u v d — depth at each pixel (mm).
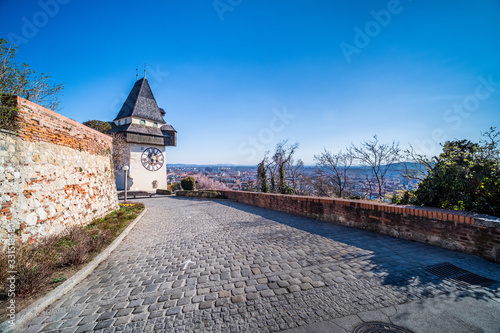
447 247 4184
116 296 3445
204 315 2779
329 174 17297
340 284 3225
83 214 8133
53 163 6570
